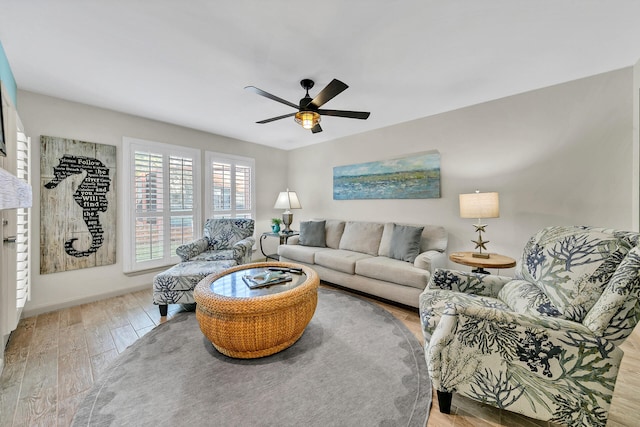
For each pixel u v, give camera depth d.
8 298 1.86
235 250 2.96
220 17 1.53
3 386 1.49
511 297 1.59
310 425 1.23
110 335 2.09
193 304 2.70
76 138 2.74
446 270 1.96
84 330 2.17
